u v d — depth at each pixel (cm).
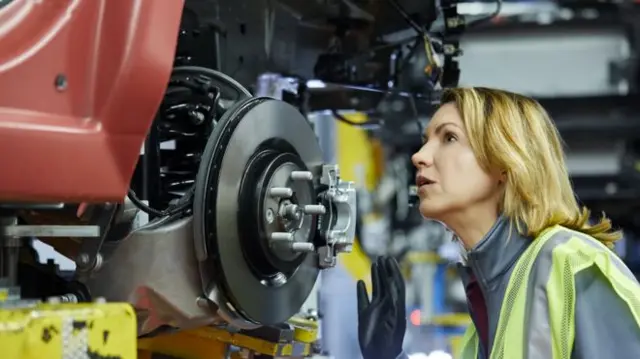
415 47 283
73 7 134
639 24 660
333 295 469
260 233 164
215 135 160
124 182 137
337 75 273
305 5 256
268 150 172
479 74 706
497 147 172
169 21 141
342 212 189
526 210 171
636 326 149
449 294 583
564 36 691
